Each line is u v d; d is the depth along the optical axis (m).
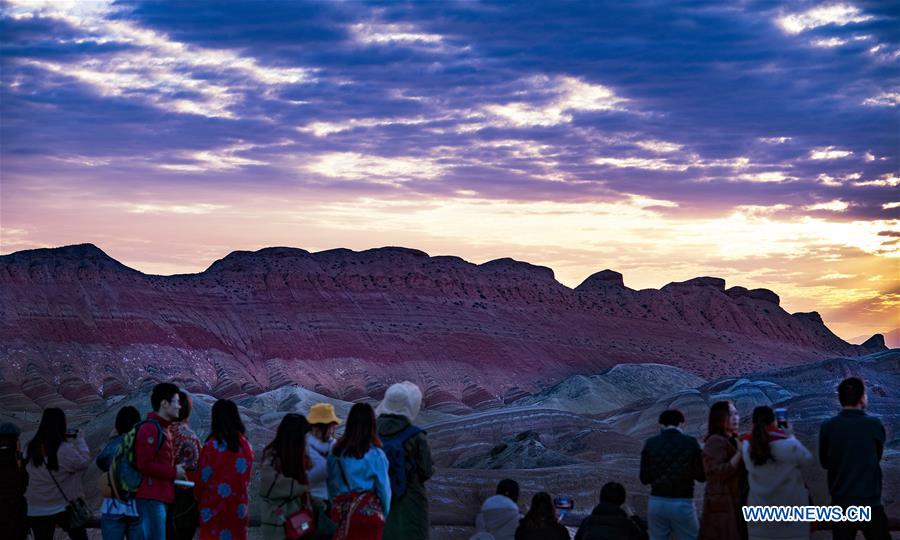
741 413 52.72
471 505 15.90
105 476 8.75
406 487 8.34
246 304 157.62
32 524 9.89
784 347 198.75
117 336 138.12
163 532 8.84
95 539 11.44
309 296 162.12
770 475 8.09
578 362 164.25
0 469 9.56
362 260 177.50
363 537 7.98
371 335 155.12
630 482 22.88
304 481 8.22
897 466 14.33
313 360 147.12
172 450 8.91
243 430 8.66
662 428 8.96
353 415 8.12
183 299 153.75
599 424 49.88
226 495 8.43
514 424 48.81
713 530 8.32
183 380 133.62
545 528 9.18
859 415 8.42
